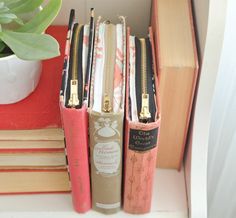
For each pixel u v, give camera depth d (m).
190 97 0.59
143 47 0.62
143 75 0.58
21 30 0.56
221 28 0.51
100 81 0.56
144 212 0.66
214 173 0.88
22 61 0.55
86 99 0.52
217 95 0.75
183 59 0.56
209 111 0.59
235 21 0.63
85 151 0.57
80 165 0.58
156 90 0.56
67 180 0.66
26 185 0.67
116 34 0.61
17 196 0.67
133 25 0.76
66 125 0.53
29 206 0.66
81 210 0.66
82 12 0.74
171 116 0.62
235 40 0.66
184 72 0.56
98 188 0.62
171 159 0.69
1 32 0.52
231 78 0.71
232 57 0.69
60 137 0.60
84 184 0.61
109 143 0.55
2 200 0.67
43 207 0.66
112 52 0.59
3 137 0.60
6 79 0.56
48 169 0.65
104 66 0.57
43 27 0.55
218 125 0.80
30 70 0.58
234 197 0.88
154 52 0.61
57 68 0.66
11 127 0.59
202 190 0.64
